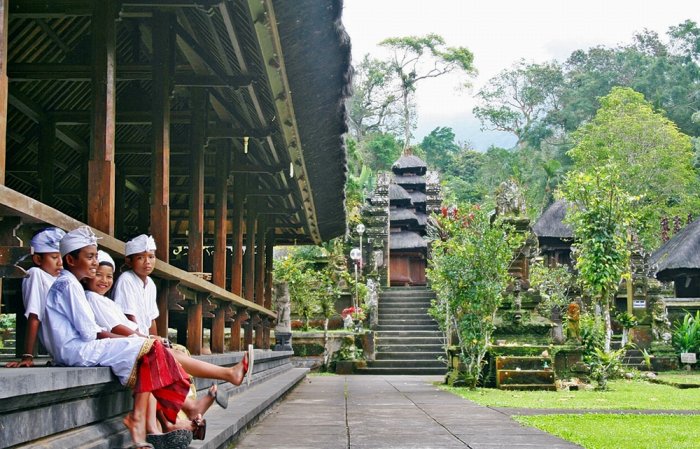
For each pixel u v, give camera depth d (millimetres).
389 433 8398
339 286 30188
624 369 20375
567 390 15570
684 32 71125
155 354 4773
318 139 10617
